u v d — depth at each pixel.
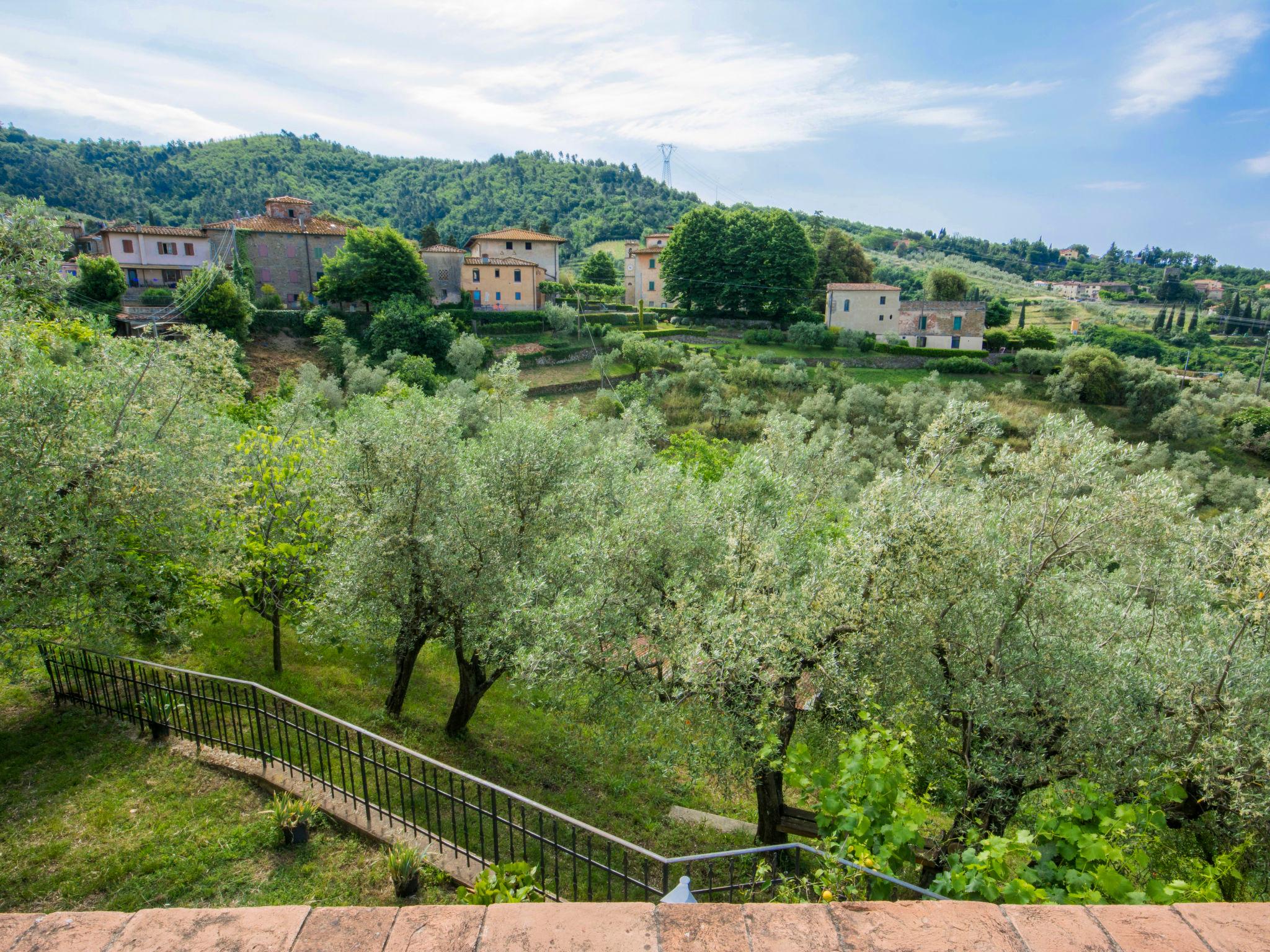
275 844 6.48
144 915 2.38
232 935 2.29
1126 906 2.40
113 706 9.41
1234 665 7.87
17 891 5.86
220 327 45.31
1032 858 4.45
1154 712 7.89
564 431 12.27
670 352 53.91
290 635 14.41
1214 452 43.09
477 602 10.33
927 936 2.28
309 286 59.75
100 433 8.95
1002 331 63.72
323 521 11.89
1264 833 7.22
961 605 8.66
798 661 8.62
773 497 11.24
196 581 10.89
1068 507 8.78
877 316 65.12
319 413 23.67
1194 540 9.66
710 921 2.33
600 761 11.92
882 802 4.68
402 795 6.71
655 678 9.22
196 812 6.98
